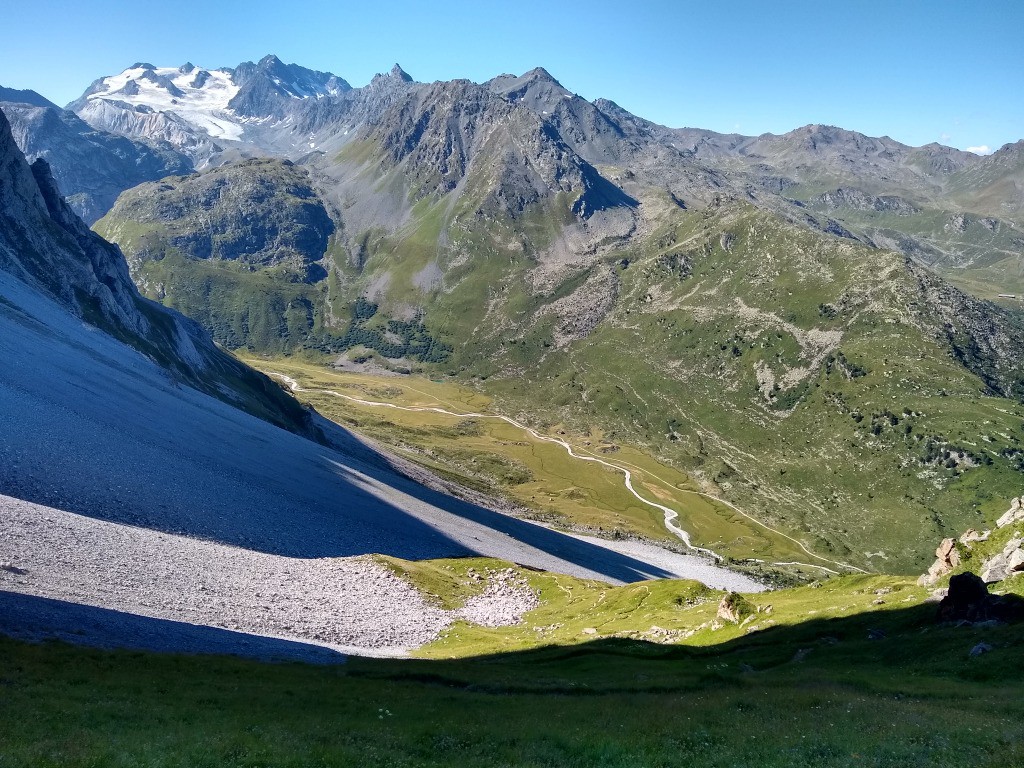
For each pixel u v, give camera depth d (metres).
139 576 78.62
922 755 30.66
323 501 158.25
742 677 58.28
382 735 35.75
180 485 122.19
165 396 180.12
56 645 47.56
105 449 118.94
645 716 40.94
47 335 166.62
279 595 92.94
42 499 92.44
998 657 51.91
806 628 74.75
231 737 31.72
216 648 62.34
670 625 92.06
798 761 31.00
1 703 33.12
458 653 85.50
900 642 62.75
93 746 28.52
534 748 34.44
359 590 108.75
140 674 44.44
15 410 113.00
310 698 44.38
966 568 75.56
